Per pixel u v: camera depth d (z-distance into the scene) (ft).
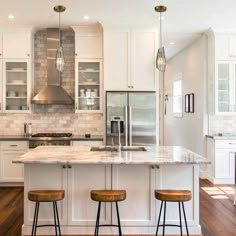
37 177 11.27
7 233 11.40
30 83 18.78
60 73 19.10
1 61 18.60
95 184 11.34
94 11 15.66
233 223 12.47
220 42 19.04
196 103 21.84
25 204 11.26
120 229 10.33
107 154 11.63
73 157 10.86
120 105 17.88
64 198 11.30
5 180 17.63
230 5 14.66
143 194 11.34
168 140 31.19
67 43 19.88
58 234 11.28
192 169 11.40
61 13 16.02
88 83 19.21
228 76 19.25
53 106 19.89
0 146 17.63
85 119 19.93
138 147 13.84
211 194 16.60
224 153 18.71
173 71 29.30
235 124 20.25
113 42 18.28
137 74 18.26
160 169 11.34
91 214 11.35
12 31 18.54
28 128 19.52
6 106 18.92
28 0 14.05
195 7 14.89
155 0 14.02
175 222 11.35
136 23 17.69
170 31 19.47
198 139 21.30
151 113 17.93
